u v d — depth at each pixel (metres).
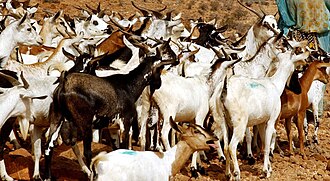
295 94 14.02
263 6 42.41
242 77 12.06
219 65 12.21
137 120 12.35
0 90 10.14
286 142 16.09
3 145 10.49
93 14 20.72
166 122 11.56
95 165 8.48
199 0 43.25
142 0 41.41
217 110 11.88
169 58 12.30
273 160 13.98
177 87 11.65
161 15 18.64
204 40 17.33
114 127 11.62
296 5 19.78
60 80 10.11
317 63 14.82
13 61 12.41
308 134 17.30
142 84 11.03
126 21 20.25
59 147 12.23
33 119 10.48
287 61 13.16
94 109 10.19
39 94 10.48
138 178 8.64
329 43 20.12
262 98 12.01
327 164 13.84
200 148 9.42
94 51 13.39
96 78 10.44
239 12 39.31
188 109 11.84
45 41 17.30
